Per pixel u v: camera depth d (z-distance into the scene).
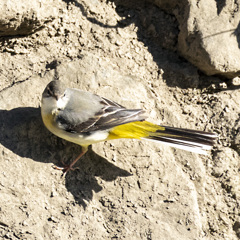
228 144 12.39
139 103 11.95
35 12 12.19
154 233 10.51
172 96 13.11
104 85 11.89
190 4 12.95
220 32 12.77
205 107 13.02
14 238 10.00
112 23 13.62
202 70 13.27
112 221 10.59
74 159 10.99
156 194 10.95
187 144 10.45
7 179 10.26
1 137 10.70
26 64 12.55
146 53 13.43
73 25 13.27
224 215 11.57
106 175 10.99
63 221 10.30
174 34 13.50
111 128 10.40
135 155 11.27
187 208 10.84
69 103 10.34
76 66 11.93
